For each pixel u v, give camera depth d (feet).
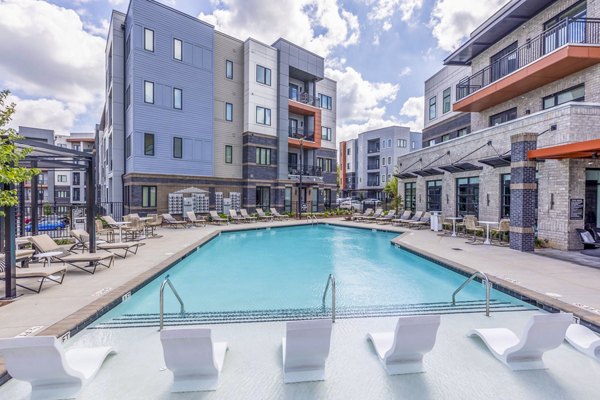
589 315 15.26
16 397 10.19
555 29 41.06
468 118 63.31
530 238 32.37
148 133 63.05
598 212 33.06
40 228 51.06
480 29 52.90
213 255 37.17
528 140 32.17
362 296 21.75
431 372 11.53
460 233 46.98
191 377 10.68
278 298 21.31
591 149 25.44
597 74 36.99
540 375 11.32
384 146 161.99
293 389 10.58
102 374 11.39
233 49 77.25
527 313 17.17
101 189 96.48
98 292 18.88
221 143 75.36
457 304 19.43
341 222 66.64
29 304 16.88
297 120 93.86
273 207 80.74
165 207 64.85
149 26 62.80
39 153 25.21
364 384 10.86
